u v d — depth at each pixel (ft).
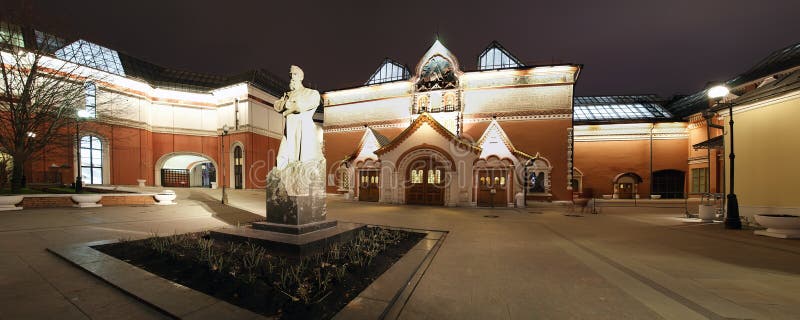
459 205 68.74
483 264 22.27
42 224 35.94
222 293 15.25
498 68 89.97
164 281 16.52
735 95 90.94
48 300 14.55
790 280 18.80
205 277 17.22
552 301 15.58
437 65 93.04
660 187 109.40
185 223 39.24
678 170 108.17
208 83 134.92
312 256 21.74
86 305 14.07
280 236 24.49
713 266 21.94
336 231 27.20
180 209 54.54
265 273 17.74
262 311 13.44
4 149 61.98
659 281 18.58
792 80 37.01
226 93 125.39
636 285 17.92
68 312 13.37
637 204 84.43
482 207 68.03
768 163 40.24
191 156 126.62
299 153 27.35
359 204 72.64
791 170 37.81
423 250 25.58
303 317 12.89
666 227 40.91
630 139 111.45
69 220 39.24
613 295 16.38
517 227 40.22
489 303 15.30
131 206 56.85
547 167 82.74
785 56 81.87
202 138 126.82
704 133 101.76
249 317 12.64
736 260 23.67
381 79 113.39
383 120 99.66
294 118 27.71
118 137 105.60
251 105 122.42
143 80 114.01
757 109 41.68
